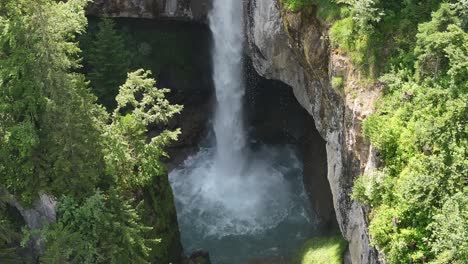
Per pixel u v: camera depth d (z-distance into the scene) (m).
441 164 17.69
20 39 22.38
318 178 35.66
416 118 19.31
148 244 28.45
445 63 19.44
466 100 17.92
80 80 24.52
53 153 23.41
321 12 24.09
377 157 19.70
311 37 24.95
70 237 22.83
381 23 21.78
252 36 33.03
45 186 24.53
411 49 20.77
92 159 24.34
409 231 17.53
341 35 22.81
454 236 15.96
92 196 23.38
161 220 30.05
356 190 19.83
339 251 28.66
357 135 21.31
